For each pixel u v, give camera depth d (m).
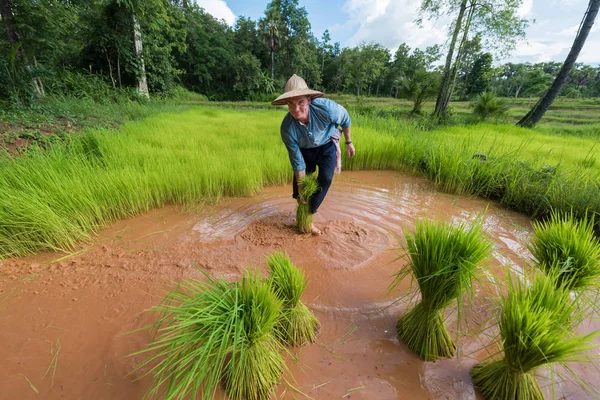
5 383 1.74
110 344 2.00
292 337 1.96
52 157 4.33
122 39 15.09
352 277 2.75
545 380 1.75
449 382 1.76
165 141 6.53
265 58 50.62
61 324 2.18
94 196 3.76
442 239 1.75
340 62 60.56
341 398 1.66
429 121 12.93
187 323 1.35
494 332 2.12
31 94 8.25
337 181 5.62
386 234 3.54
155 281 2.67
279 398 1.65
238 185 4.72
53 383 1.74
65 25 11.62
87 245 3.28
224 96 42.06
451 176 5.15
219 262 2.96
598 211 3.61
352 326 2.18
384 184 5.52
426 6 14.02
